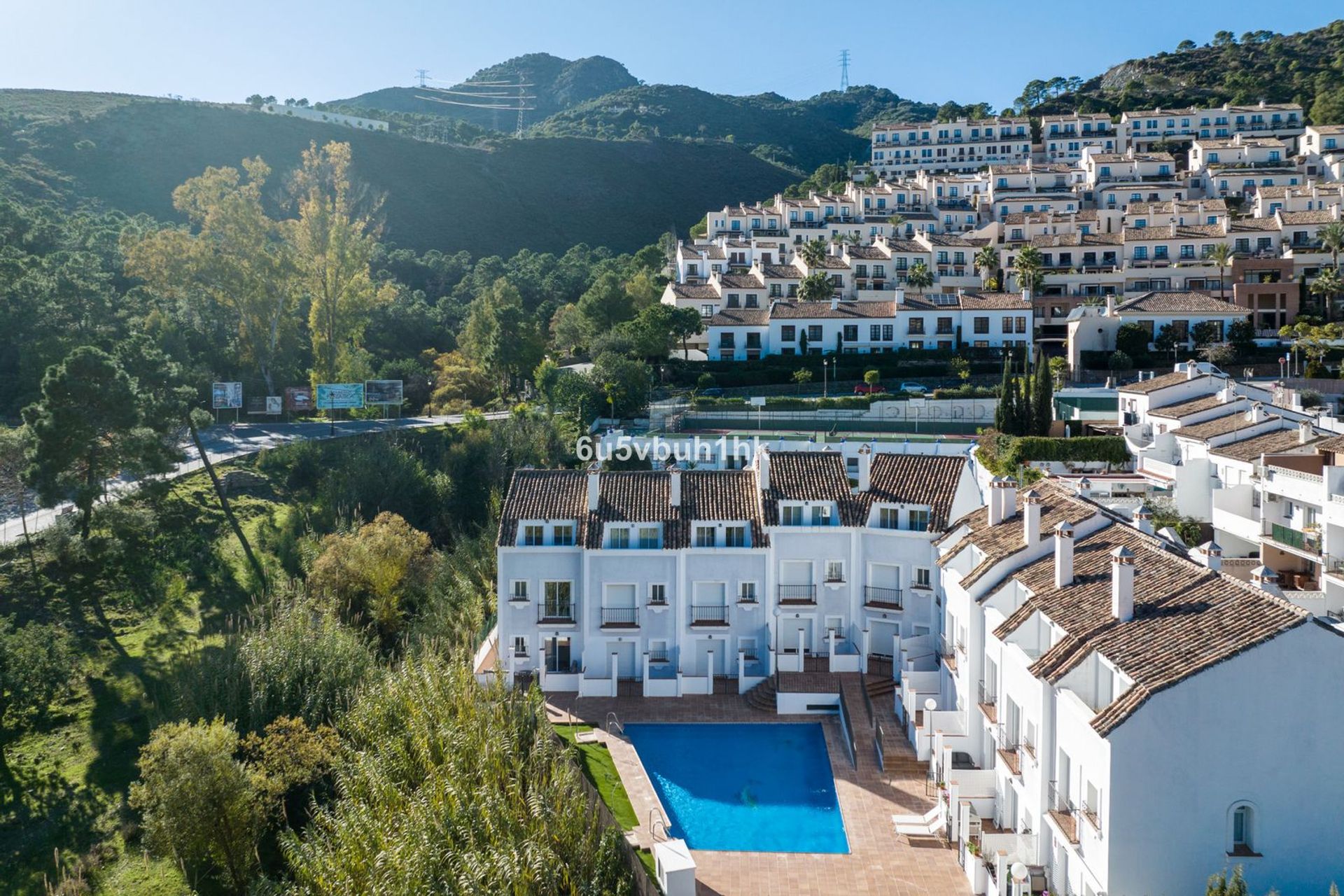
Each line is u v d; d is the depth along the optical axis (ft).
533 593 182.29
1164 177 590.96
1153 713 91.91
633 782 141.90
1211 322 392.68
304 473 260.01
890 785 142.20
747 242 543.80
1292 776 92.12
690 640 181.98
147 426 212.64
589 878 108.88
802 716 167.84
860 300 487.20
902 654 170.40
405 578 205.77
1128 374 384.06
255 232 332.19
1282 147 588.09
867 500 183.52
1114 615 106.63
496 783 118.93
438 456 284.00
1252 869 92.17
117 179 635.25
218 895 127.13
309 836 122.83
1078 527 135.74
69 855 132.67
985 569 135.44
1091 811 99.04
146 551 209.05
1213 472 222.07
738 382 394.73
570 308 490.08
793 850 126.93
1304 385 345.72
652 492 187.83
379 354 434.30
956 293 477.77
